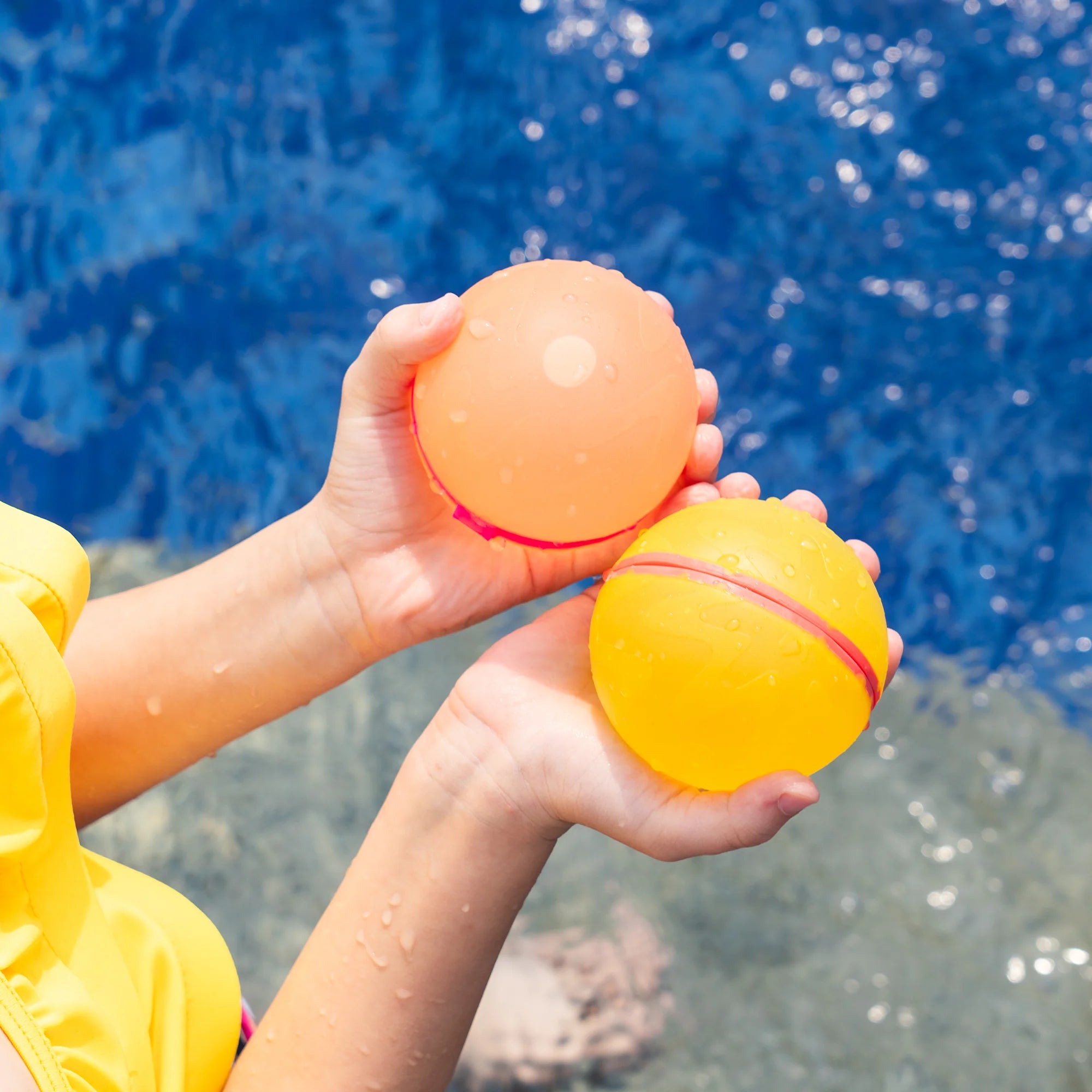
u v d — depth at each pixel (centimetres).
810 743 100
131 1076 105
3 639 98
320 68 336
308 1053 111
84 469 283
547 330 110
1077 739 256
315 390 296
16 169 316
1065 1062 204
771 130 329
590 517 113
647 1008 212
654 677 98
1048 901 228
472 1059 205
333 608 132
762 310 303
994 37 340
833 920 226
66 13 338
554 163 325
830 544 106
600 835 238
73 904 108
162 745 137
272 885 227
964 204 318
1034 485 286
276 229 314
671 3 346
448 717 114
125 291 303
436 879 110
